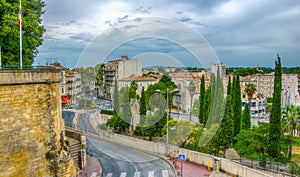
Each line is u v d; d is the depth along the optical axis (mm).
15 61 25609
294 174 22922
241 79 99188
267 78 98688
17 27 23766
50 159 18125
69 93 52969
